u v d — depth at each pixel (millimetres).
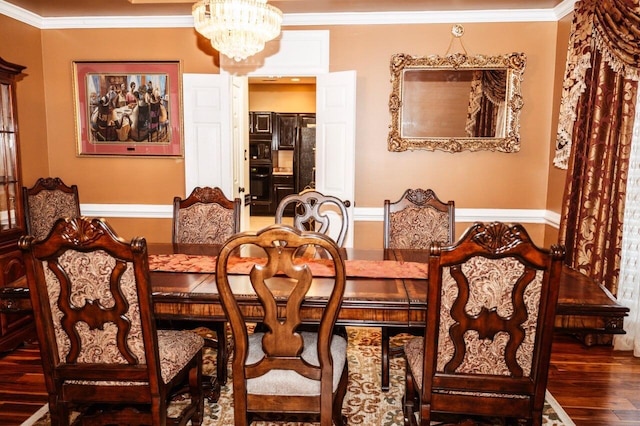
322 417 1790
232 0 2438
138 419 1900
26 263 1655
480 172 4070
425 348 1694
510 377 1684
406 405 2191
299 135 8789
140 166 4328
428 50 3979
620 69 2834
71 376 1787
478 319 1628
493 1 3615
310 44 4062
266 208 8953
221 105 4121
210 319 1969
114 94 4250
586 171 3162
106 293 1684
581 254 3201
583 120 3242
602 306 1799
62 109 4289
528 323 1619
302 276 1617
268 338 1713
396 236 3033
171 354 2002
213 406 2498
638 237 2977
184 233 3092
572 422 2344
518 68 3879
